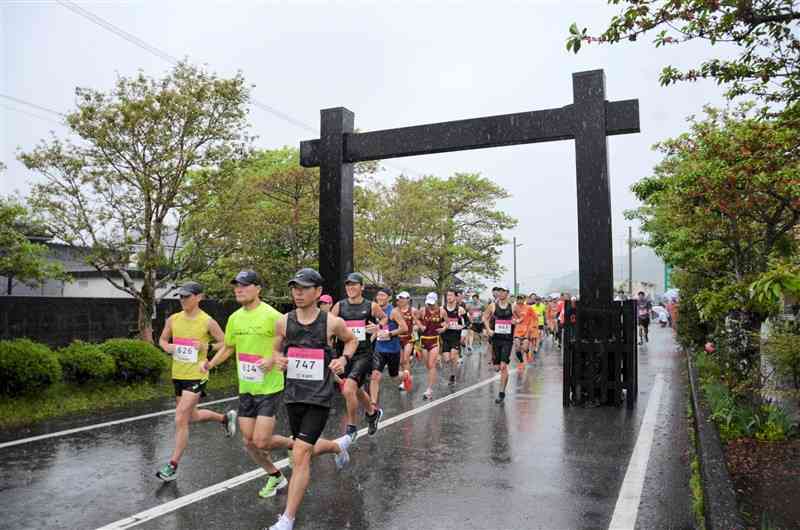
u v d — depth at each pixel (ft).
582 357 31.24
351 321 23.65
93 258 37.99
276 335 15.87
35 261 33.37
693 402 27.63
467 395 35.19
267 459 16.75
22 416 27.32
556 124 31.32
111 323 42.70
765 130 20.58
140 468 19.52
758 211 26.76
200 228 41.29
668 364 50.49
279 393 16.20
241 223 42.09
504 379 32.32
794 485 15.88
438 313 34.68
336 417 27.94
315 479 18.28
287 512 13.67
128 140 37.50
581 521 14.82
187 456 21.02
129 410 30.25
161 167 37.42
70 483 17.93
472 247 110.93
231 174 39.96
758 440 20.58
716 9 13.61
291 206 48.47
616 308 30.50
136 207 38.75
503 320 32.65
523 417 28.12
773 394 21.04
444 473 18.93
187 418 18.60
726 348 33.63
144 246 41.04
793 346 20.33
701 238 33.17
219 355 17.06
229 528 14.37
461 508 15.75
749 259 31.35
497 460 20.47
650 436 24.00
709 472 15.96
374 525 14.58
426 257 95.91
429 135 34.09
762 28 14.46
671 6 13.88
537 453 21.40
